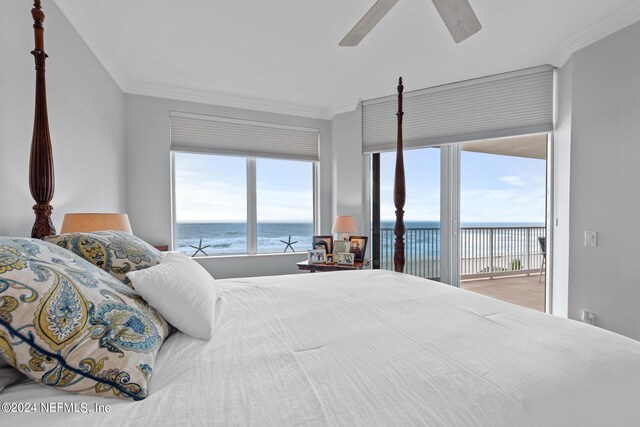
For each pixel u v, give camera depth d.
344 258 3.17
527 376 0.66
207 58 2.56
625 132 2.00
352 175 3.63
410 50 2.45
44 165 1.34
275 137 3.62
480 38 2.27
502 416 0.55
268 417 0.53
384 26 2.13
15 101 1.43
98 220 1.71
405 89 3.22
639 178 1.94
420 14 2.00
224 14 2.01
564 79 2.47
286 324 1.01
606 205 2.10
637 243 1.95
